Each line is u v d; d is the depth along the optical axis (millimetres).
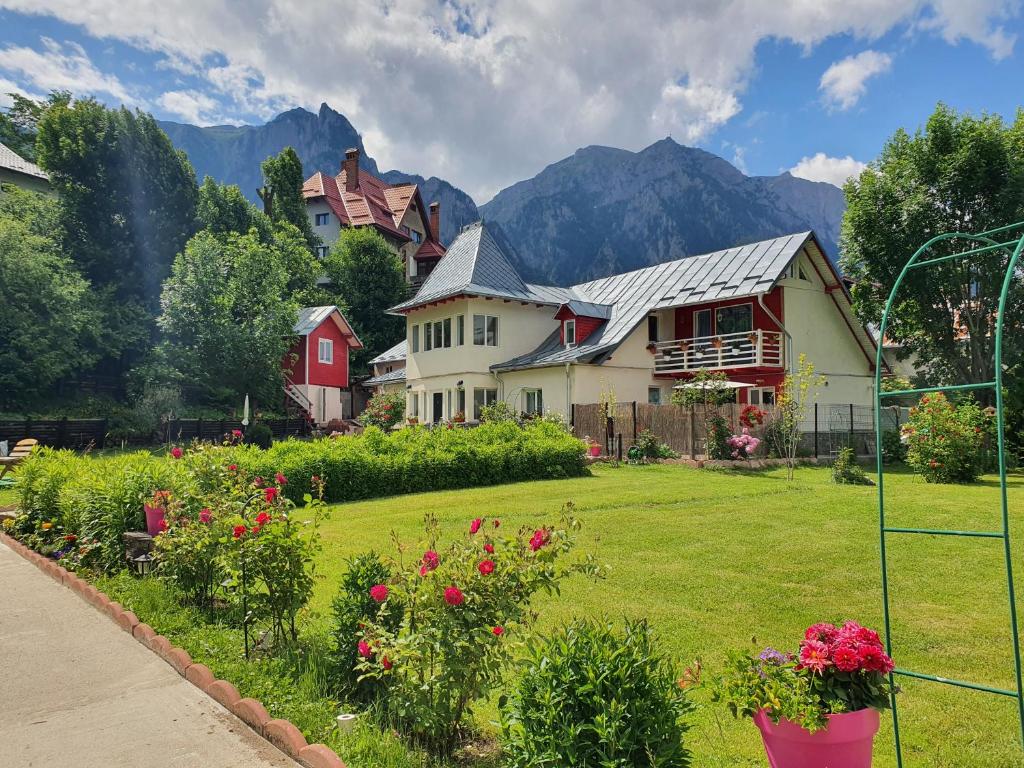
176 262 34625
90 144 35719
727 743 3777
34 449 11055
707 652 5125
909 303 26078
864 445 24797
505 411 25016
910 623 5816
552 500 13039
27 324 28781
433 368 30719
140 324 35531
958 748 3750
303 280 49656
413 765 3398
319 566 8023
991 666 4926
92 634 5805
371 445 15461
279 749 3734
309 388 41094
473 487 15703
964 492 14578
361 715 3959
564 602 6410
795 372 25938
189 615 6039
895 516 11195
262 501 6160
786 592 6734
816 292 27406
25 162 42906
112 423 29234
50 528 9242
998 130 23734
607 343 26969
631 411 22438
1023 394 23172
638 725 2848
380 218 67062
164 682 4742
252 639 5418
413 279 64938
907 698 4414
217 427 31328
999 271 23469
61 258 32562
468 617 3518
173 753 3697
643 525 10320
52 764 3586
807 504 12484
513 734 3156
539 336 30938
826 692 2836
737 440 19469
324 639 5207
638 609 6184
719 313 28094
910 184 25125
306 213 59625
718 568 7699
